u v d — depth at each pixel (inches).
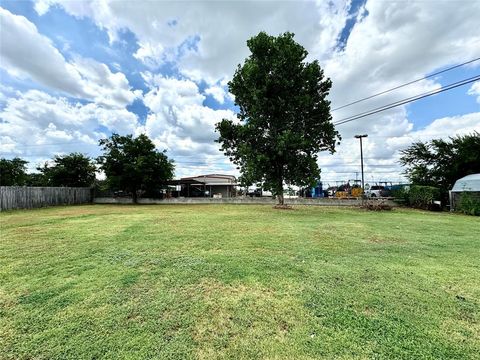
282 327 100.0
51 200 824.9
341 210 618.5
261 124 605.9
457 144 760.3
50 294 129.6
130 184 920.9
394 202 748.6
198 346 88.4
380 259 189.6
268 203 895.7
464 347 87.5
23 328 99.7
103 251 210.7
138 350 86.4
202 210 620.7
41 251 211.3
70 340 92.0
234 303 119.7
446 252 211.6
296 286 138.9
